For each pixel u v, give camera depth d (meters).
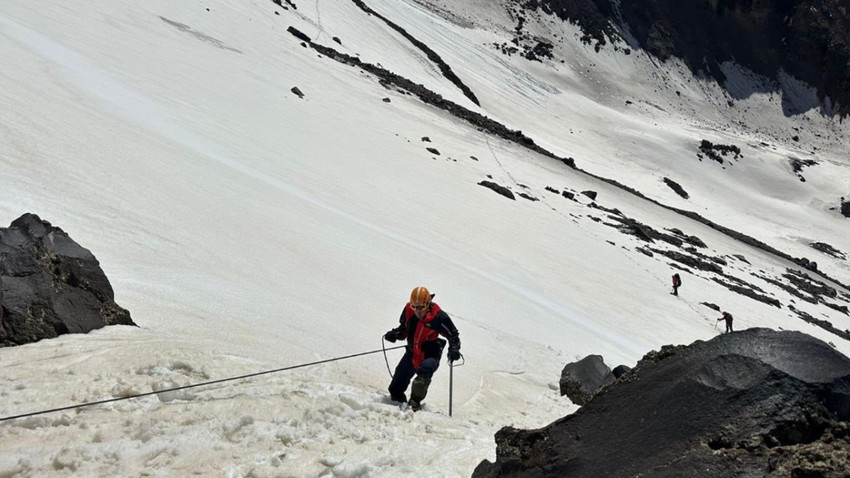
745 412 3.40
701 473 3.21
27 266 6.73
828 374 3.40
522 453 4.13
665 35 171.75
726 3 181.88
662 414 3.66
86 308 6.95
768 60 177.62
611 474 3.55
